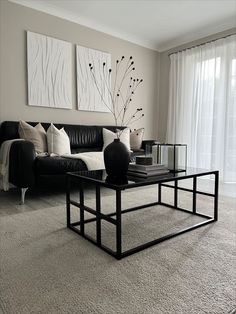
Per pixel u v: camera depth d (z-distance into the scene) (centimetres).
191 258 127
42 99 322
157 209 212
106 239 150
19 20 300
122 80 411
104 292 98
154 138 471
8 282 105
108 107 393
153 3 308
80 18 346
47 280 107
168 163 185
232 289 101
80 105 358
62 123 345
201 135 388
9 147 239
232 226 173
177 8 320
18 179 226
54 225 174
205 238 152
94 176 158
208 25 369
